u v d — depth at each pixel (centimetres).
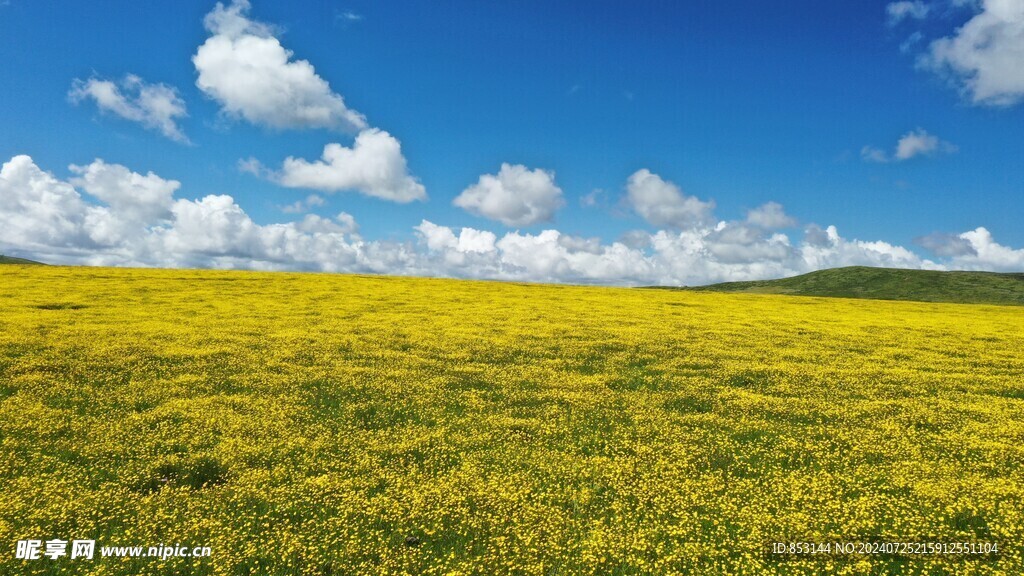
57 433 1656
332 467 1480
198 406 1922
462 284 6675
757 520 1208
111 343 2797
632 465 1515
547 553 1094
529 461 1538
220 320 3609
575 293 6091
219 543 1092
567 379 2430
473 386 2320
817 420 1942
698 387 2359
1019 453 1622
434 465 1512
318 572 1025
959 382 2508
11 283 4825
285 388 2198
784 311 5197
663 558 1076
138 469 1433
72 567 1041
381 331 3419
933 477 1445
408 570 1047
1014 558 1073
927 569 1059
